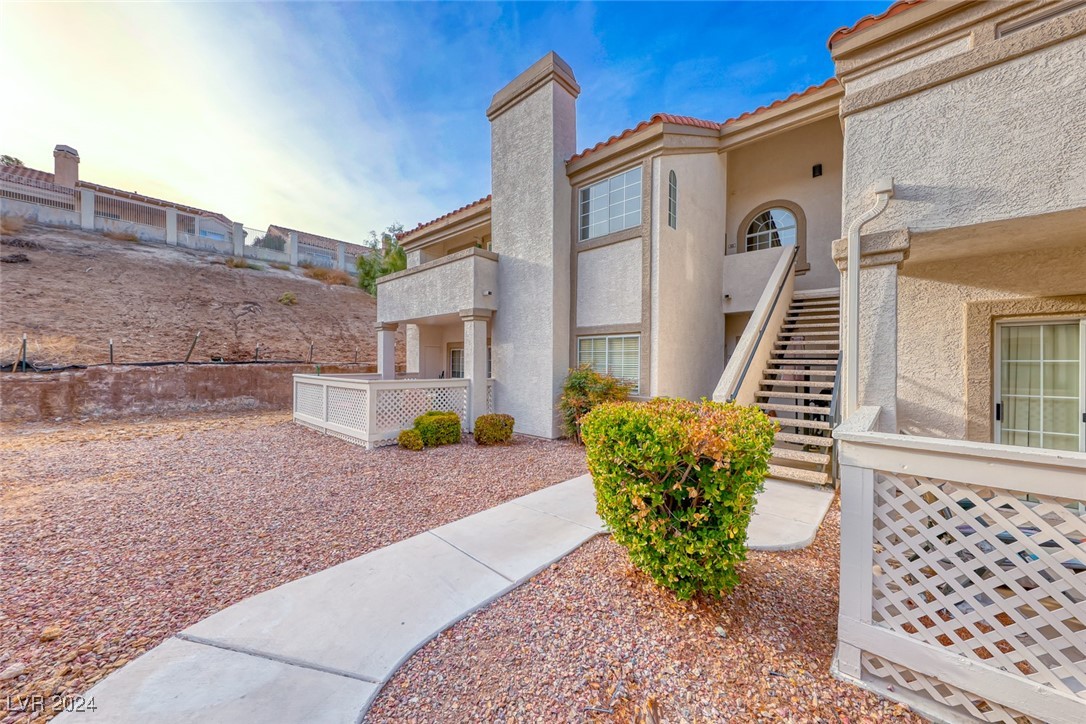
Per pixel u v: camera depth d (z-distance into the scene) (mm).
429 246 17734
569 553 4547
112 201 27781
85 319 18203
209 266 27312
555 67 10984
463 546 4699
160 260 25594
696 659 2879
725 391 6613
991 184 4094
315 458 8906
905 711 2461
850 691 2615
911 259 5715
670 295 10055
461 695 2594
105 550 4637
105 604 3596
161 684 2629
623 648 2998
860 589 2715
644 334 9930
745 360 7535
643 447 3299
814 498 6090
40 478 7344
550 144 11016
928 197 4434
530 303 11562
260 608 3512
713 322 12250
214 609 3543
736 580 3396
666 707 2479
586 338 11328
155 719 2352
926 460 2520
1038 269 5168
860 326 4867
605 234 10859
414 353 17969
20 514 5680
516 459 8883
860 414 4031
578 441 10531
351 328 27016
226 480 7316
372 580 3969
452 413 10609
